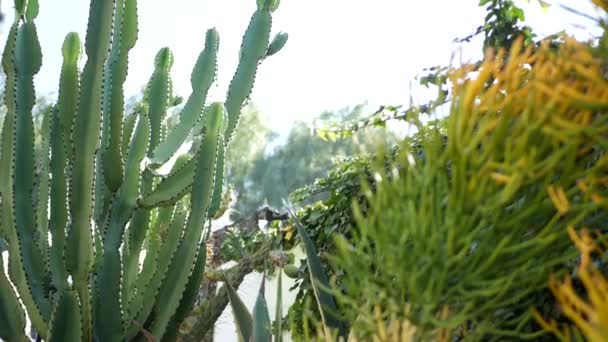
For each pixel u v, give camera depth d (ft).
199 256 11.59
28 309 11.28
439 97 3.73
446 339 3.59
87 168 10.54
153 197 11.30
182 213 11.43
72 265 10.52
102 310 11.04
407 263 3.52
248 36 12.37
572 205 3.52
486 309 3.53
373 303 3.73
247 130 90.22
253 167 89.81
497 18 12.55
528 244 3.43
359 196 12.59
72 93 10.61
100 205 11.51
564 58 3.46
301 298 12.14
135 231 11.88
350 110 92.84
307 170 88.79
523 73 3.83
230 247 14.87
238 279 11.74
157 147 12.13
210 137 11.09
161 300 11.27
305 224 13.89
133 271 11.89
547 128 3.33
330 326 6.46
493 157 3.44
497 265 3.51
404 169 3.87
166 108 12.26
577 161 3.62
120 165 11.12
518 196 3.54
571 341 4.07
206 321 11.69
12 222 11.21
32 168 11.27
